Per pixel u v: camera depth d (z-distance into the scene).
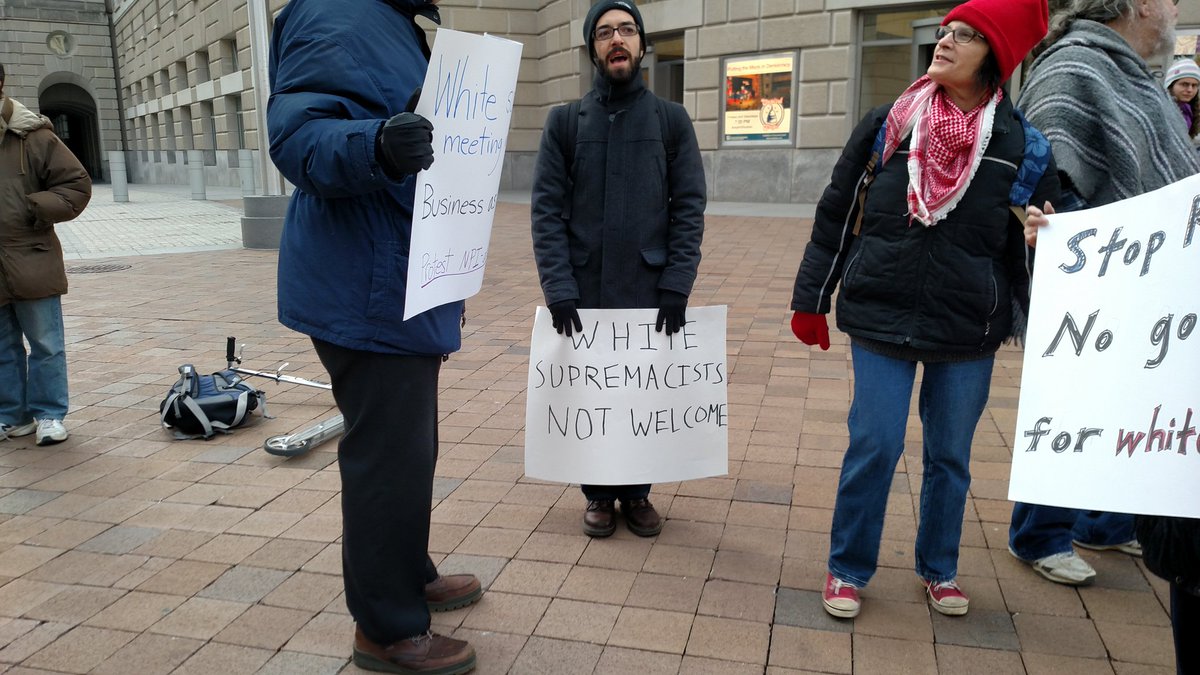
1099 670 2.28
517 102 19.95
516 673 2.30
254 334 6.52
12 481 3.67
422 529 2.28
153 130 37.31
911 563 2.87
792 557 2.92
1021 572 2.79
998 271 2.33
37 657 2.39
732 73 15.80
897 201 2.32
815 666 2.31
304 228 2.11
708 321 3.01
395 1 2.10
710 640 2.44
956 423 2.41
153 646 2.44
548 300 2.94
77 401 4.84
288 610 2.62
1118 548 2.89
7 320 4.09
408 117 1.78
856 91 14.78
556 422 3.02
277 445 3.86
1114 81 2.28
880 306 2.38
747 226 12.34
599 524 3.07
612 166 2.88
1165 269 1.84
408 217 2.11
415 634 2.29
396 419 2.16
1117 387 1.86
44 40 39.44
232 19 25.73
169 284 8.86
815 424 4.21
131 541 3.10
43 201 3.82
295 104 1.89
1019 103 2.50
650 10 16.98
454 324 2.29
